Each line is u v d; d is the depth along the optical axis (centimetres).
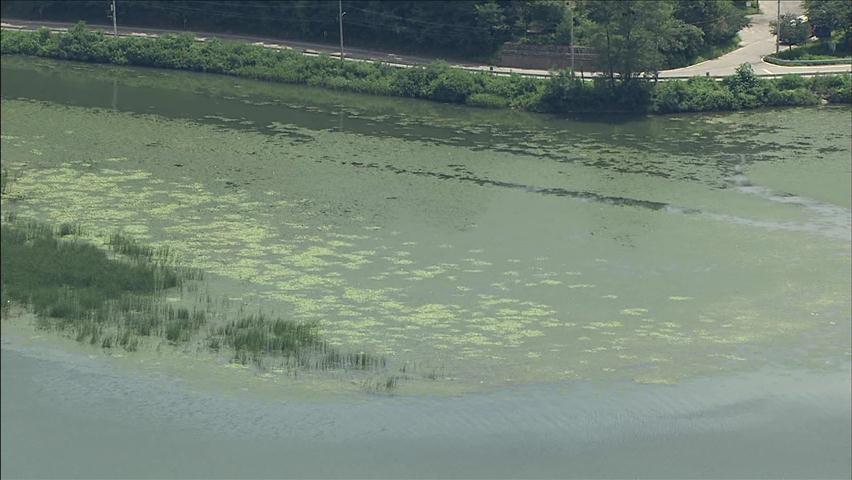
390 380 5553
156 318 6125
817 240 7544
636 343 6050
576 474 4931
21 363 5653
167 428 5175
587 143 9944
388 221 7819
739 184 8725
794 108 11150
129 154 9344
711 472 4975
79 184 8506
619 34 11025
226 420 5234
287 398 5409
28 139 9719
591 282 6819
